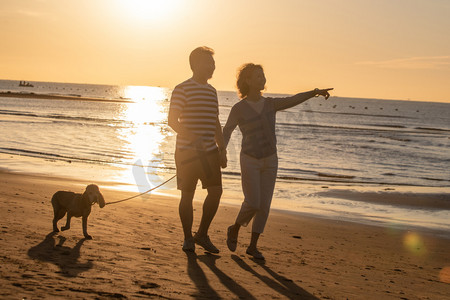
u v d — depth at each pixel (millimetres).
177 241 5789
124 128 46562
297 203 13078
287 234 7934
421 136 54625
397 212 12133
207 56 4895
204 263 4691
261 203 5164
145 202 10469
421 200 13891
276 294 3807
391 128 70250
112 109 92125
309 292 4023
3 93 141250
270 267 4922
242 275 4359
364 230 9219
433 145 42625
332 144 39688
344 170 24828
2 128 36906
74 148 26953
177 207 9898
